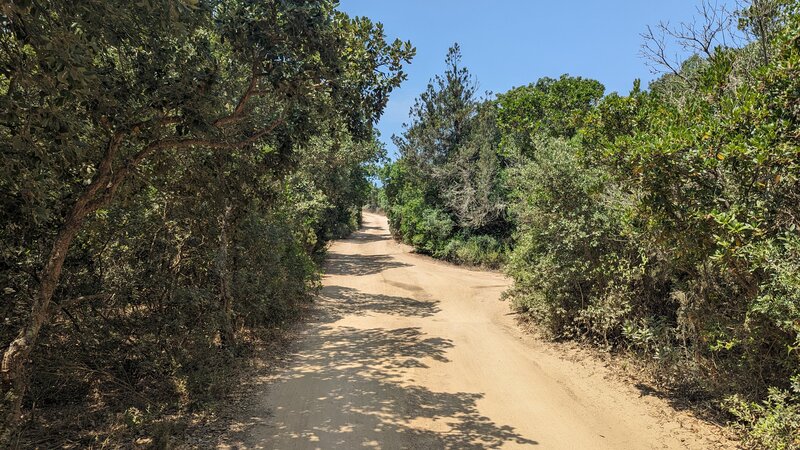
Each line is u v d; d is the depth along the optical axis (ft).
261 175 26.55
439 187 98.32
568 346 31.81
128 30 16.46
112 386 21.88
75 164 16.48
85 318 20.98
